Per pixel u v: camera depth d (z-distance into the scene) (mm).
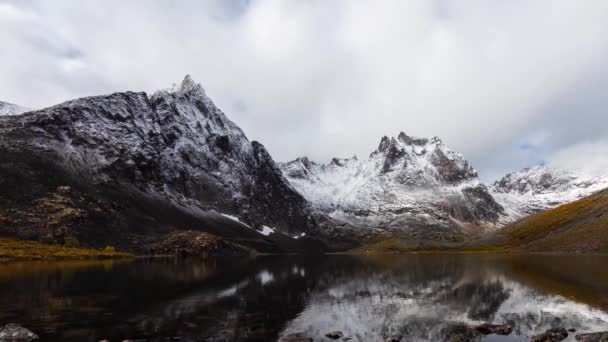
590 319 45219
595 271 93938
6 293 65812
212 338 38156
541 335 37875
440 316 49531
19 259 155750
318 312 52688
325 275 113312
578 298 59094
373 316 49938
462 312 51812
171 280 92125
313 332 41312
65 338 37156
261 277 105750
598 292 64375
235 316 49375
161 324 43812
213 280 94688
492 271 108500
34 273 101875
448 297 65188
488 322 45406
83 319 45625
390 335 40125
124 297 63250
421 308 55406
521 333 40062
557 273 93375
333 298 66000
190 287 78938
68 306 54062
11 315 47562
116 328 41406
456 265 146375
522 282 80062
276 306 57500
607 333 37031
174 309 53344
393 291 74562
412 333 41031
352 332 41438
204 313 50812
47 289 71062
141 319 46188
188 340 37281
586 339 35875
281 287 81812
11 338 36500
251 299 64125
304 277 106125
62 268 121000
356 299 64750
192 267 146875
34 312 49500
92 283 81375
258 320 47094
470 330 41812
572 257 148125
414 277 102688
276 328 42906
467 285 80000
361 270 134875
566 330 39969
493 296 64125
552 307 52750
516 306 54406
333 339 38594
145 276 100688
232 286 82438
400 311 53344
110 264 148375
